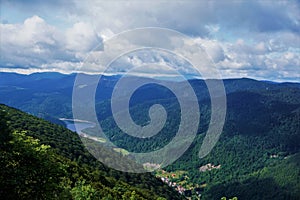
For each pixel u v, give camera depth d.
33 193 17.39
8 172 16.64
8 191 16.41
